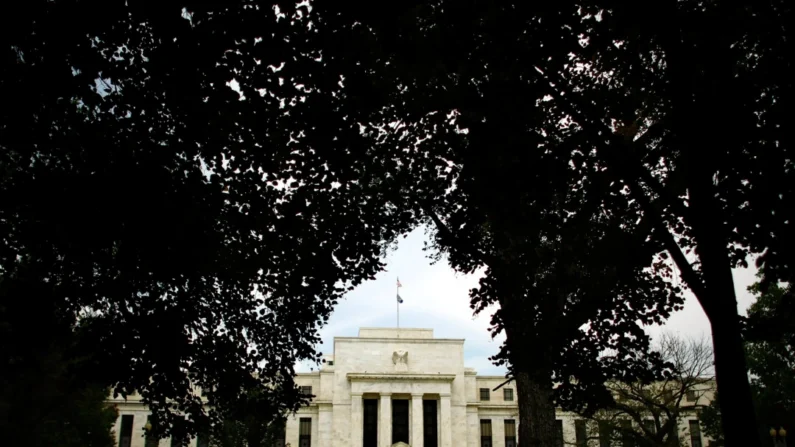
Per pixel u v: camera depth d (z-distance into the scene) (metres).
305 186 17.67
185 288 19.25
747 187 12.38
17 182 14.74
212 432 22.66
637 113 16.45
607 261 16.70
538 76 13.48
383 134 17.89
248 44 12.48
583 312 17.36
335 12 11.97
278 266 20.22
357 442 67.50
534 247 17.59
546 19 12.20
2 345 17.56
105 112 14.78
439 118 15.70
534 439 19.19
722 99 12.05
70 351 17.89
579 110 14.37
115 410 57.09
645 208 13.45
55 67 12.48
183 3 11.66
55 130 14.68
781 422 46.28
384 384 69.69
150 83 13.77
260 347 21.92
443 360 72.19
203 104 13.80
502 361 18.27
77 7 11.61
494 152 13.81
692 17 11.98
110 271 17.02
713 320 11.70
